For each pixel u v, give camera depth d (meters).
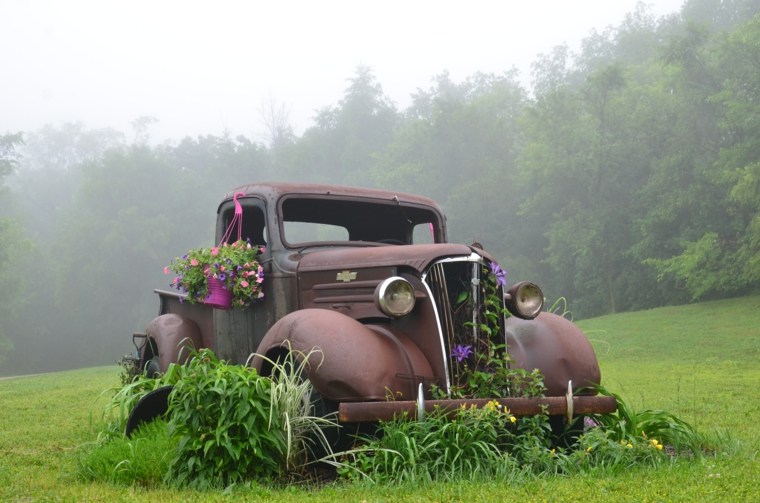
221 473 4.64
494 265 5.42
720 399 10.05
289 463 4.89
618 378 14.14
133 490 4.51
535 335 5.79
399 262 5.36
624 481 4.38
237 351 6.48
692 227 42.56
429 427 4.77
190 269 6.37
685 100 42.62
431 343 5.17
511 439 5.22
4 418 9.19
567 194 49.09
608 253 45.69
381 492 4.21
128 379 7.81
